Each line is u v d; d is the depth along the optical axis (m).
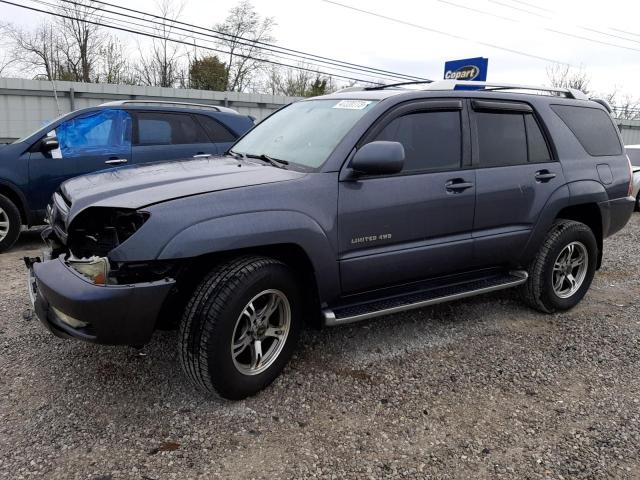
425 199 3.60
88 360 3.52
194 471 2.51
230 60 37.84
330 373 3.48
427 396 3.25
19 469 2.46
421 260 3.67
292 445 2.73
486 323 4.44
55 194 3.72
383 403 3.15
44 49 31.95
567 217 4.91
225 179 3.12
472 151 3.91
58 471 2.46
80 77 32.50
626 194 5.03
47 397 3.07
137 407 3.00
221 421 2.91
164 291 2.74
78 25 31.41
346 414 3.02
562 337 4.21
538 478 2.55
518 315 4.64
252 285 2.92
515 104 4.27
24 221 6.66
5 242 6.41
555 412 3.12
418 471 2.57
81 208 2.92
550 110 4.55
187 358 2.88
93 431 2.77
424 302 3.72
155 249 2.66
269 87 39.84
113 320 2.66
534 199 4.25
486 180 3.94
